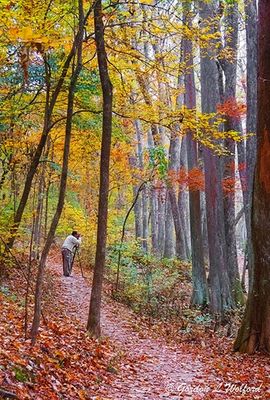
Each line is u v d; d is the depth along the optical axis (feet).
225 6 38.27
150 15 31.12
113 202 98.84
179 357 34.71
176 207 91.76
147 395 23.08
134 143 76.95
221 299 55.88
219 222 56.90
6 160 43.60
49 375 20.56
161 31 31.32
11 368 18.39
